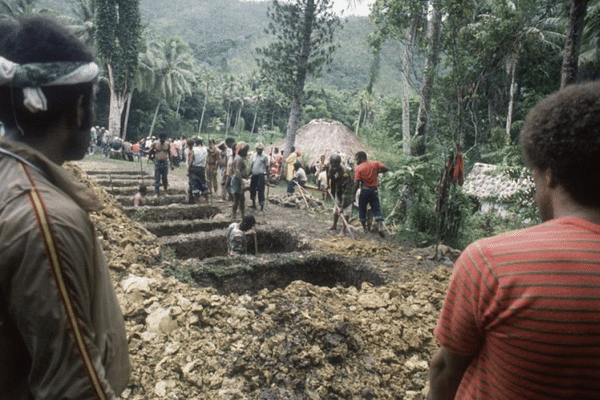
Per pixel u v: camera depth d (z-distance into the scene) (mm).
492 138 13102
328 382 3793
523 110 21453
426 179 9164
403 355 4328
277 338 4035
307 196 12492
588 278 941
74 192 1015
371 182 8797
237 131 81688
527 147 1123
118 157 21688
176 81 58281
